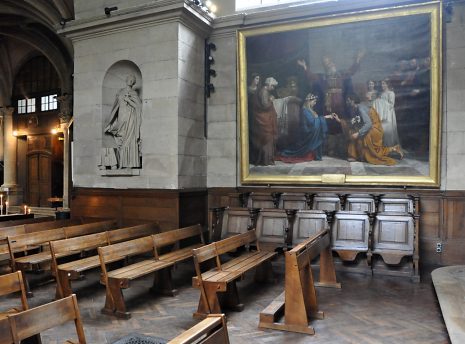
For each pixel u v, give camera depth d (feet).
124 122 32.32
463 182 26.58
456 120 26.78
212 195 33.19
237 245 20.89
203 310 17.22
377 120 28.45
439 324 16.44
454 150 26.84
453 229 26.66
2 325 9.06
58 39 51.37
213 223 27.14
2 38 59.16
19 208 58.95
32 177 61.93
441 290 18.99
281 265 26.53
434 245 26.96
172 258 21.27
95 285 22.31
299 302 15.69
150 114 30.81
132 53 31.63
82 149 33.88
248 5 33.19
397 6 27.43
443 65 27.04
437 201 27.09
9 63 61.26
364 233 24.73
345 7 28.71
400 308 18.37
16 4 45.60
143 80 31.14
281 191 31.01
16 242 21.43
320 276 22.06
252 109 32.09
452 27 26.86
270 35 31.35
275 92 31.35
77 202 33.91
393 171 28.07
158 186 30.32
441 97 26.73
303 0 31.09
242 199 31.17
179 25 29.89
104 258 17.97
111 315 17.57
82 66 33.99
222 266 19.31
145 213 30.66
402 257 23.90
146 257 28.89
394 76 27.94
